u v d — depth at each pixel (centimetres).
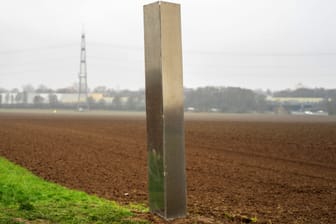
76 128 3738
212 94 12588
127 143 2406
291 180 1266
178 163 632
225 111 12138
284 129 3838
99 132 3291
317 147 2303
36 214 625
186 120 6038
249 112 11812
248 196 1001
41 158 1661
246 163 1659
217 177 1304
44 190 894
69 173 1309
